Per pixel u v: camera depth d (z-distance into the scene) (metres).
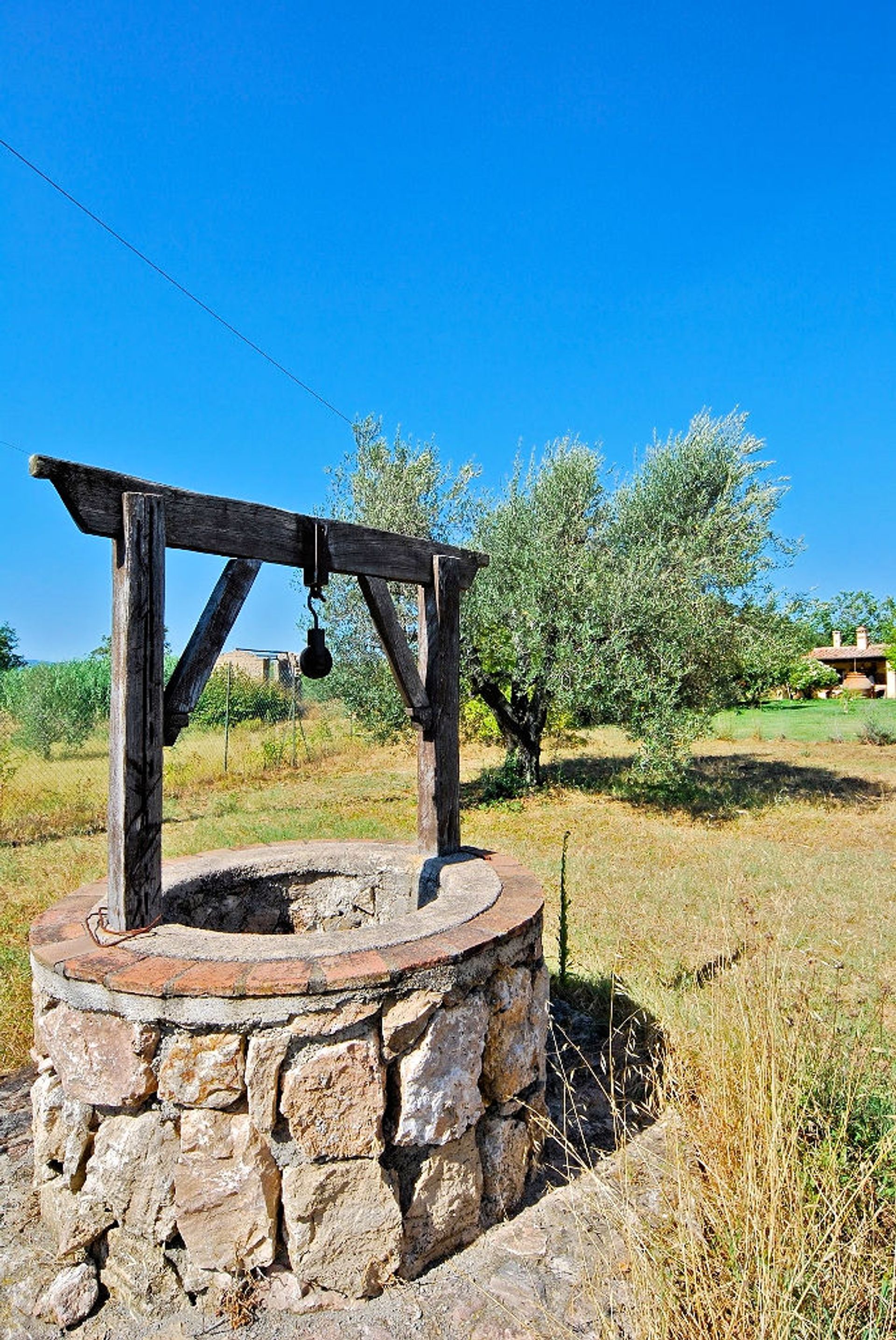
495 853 3.26
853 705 26.48
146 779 2.23
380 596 2.96
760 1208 1.74
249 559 2.49
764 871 5.91
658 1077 2.76
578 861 6.39
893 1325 1.63
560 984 3.73
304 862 3.26
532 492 9.45
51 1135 2.11
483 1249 2.12
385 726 9.65
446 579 3.18
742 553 9.02
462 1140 2.14
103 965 1.99
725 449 9.34
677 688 8.69
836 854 6.50
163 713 2.28
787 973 3.29
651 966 3.80
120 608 2.21
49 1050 2.08
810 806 9.09
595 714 9.17
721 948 4.01
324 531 2.71
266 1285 1.92
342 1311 1.91
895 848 6.88
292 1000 1.88
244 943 2.14
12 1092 2.95
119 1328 1.89
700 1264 1.71
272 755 12.78
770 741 16.92
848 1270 1.61
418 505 9.22
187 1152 1.89
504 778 10.30
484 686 9.48
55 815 8.58
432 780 3.18
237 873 3.11
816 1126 2.19
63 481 2.05
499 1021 2.27
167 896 2.78
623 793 9.86
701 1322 1.58
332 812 8.85
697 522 9.16
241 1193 1.90
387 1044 1.96
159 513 2.22
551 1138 2.58
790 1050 2.20
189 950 2.08
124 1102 1.93
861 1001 3.34
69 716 14.83
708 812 8.75
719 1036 2.32
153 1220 1.92
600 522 9.67
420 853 3.23
